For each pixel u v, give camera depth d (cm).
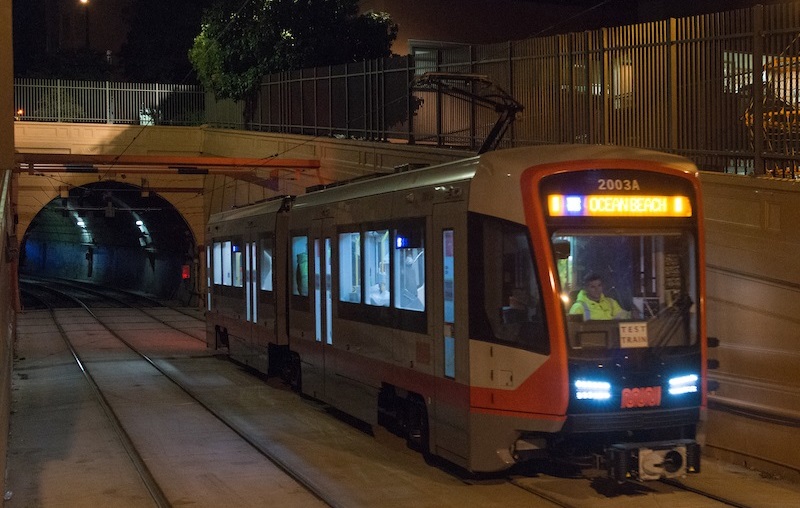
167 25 4412
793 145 1059
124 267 5441
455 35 3105
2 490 817
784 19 1075
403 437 1066
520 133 1627
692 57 1220
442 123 1953
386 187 1054
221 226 1972
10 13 1066
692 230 827
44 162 2545
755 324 984
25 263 7375
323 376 1271
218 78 3294
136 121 3653
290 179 2753
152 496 864
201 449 1076
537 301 786
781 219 968
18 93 3538
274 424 1235
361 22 3062
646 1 2838
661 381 793
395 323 1013
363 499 828
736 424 943
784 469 880
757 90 1099
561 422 772
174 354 2197
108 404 1434
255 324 1656
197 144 3619
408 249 978
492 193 827
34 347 2456
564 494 826
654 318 806
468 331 841
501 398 809
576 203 798
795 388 904
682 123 1238
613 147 840
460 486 869
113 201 4384
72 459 1039
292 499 841
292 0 3053
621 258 804
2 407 873
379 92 2297
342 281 1191
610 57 1388
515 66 1650
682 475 792
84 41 4706
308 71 2742
